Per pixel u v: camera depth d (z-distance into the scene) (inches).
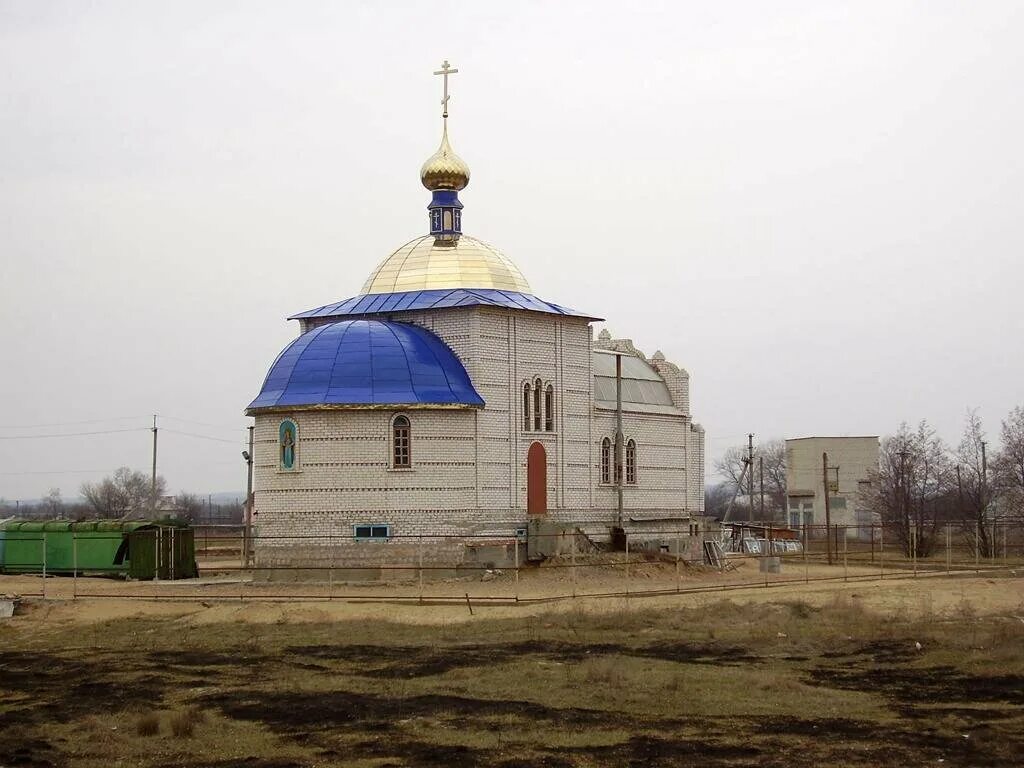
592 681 1375.5
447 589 2183.8
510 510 2484.0
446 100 2753.4
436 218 2726.4
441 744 1095.0
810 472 5428.2
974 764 1023.6
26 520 2679.6
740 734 1127.6
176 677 1446.9
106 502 6284.5
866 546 4281.5
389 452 2332.7
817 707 1242.6
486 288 2623.0
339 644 1676.9
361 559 2324.1
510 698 1294.3
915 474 4884.4
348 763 1037.2
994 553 3444.9
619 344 3198.8
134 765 1045.8
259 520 2386.8
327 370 2363.4
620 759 1040.2
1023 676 1409.9
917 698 1290.6
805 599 2151.8
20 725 1195.3
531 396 2571.4
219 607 2005.4
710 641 1680.6
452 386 2390.5
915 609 2055.9
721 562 3002.0
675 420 3075.8
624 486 2854.3
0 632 1883.6
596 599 2082.9
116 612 2007.9
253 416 2418.8
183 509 5708.7
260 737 1133.7
